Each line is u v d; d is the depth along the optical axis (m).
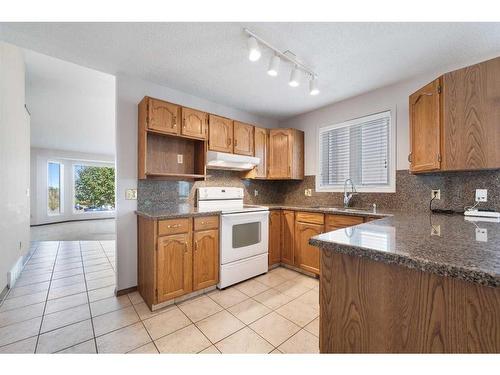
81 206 7.85
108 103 3.56
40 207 6.73
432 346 0.66
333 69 2.14
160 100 2.24
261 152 3.20
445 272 0.59
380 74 2.24
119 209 2.23
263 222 2.74
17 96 2.47
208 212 2.25
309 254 2.68
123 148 2.26
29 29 1.58
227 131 2.79
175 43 1.76
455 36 1.65
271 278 2.63
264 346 1.49
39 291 2.29
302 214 2.76
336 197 3.03
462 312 0.61
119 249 2.23
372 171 2.71
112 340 1.54
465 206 1.98
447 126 1.72
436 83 1.79
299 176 3.35
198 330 1.65
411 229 1.13
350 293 0.83
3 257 2.21
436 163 1.79
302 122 3.46
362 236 0.95
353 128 2.90
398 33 1.63
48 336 1.57
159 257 1.93
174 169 2.64
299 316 1.84
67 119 4.31
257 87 2.57
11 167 2.41
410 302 0.70
